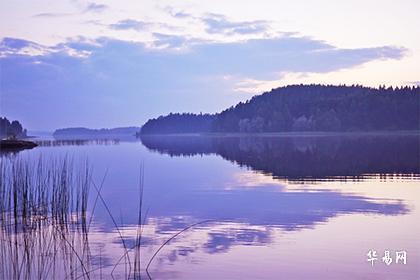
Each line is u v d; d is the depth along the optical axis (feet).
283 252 40.88
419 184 83.87
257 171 115.34
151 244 44.19
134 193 78.74
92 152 211.00
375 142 268.82
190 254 40.75
